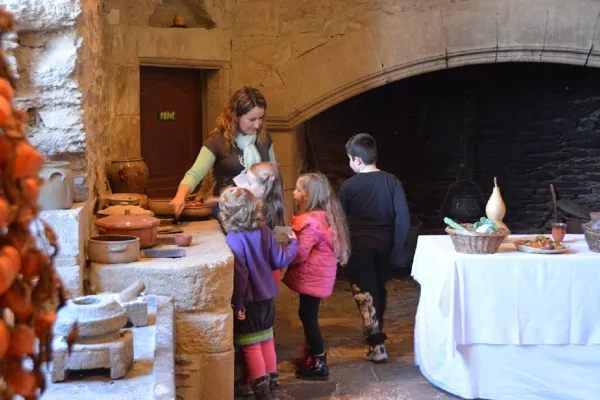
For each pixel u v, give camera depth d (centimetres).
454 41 553
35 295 106
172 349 216
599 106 723
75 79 304
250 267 336
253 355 343
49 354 112
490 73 718
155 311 262
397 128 725
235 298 333
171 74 537
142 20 504
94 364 199
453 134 732
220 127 407
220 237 360
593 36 547
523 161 744
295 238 361
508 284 350
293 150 584
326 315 561
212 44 534
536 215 755
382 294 430
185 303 293
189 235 337
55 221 275
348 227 416
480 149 742
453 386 368
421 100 722
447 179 740
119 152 484
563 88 723
